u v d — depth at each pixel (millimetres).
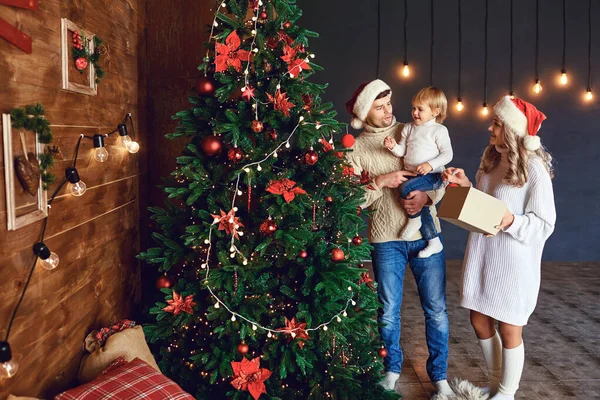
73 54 1803
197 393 2104
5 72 1324
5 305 1340
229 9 2115
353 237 2246
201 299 2119
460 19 6020
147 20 2967
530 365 3215
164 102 3006
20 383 1439
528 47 6031
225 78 1990
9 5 1346
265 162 1995
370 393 2352
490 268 2449
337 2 6016
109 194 2303
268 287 2100
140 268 2889
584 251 6207
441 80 6078
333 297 2041
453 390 2822
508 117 2338
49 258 1475
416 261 2768
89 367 1860
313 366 2123
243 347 1971
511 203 2410
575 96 6078
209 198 2057
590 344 3559
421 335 3758
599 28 6008
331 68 6082
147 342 2248
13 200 1334
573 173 6152
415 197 2623
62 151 1731
